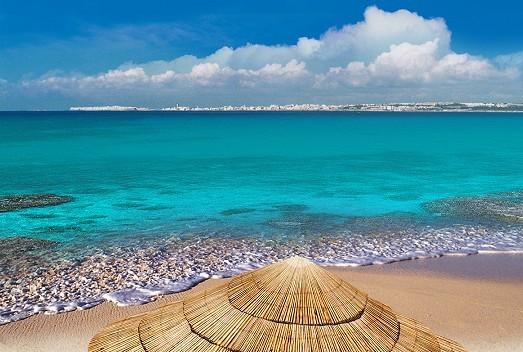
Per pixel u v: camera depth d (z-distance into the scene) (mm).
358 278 15492
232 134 88125
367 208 25328
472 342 11531
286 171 38938
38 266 15992
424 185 32656
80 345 11102
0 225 20891
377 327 5656
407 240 19781
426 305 13469
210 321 5656
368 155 52219
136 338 5965
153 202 26062
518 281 15508
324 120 182125
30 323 12086
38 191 28750
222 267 16328
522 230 21516
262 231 20750
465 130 105938
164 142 67125
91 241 18844
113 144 62438
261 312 5535
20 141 65562
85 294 13852
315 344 5199
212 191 29531
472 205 26234
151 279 15102
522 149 59719
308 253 17969
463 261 17422
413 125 133125
